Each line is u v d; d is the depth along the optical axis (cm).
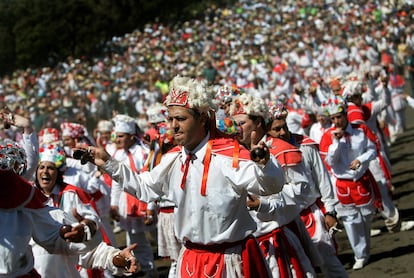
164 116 1675
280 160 1188
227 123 1154
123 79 6600
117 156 1908
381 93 2256
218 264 959
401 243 1894
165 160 991
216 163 945
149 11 10006
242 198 955
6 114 1170
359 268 1731
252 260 965
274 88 5119
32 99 6500
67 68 8138
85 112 5925
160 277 1925
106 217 1573
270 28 8288
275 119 1272
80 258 972
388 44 6025
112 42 9488
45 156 1324
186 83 958
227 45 7944
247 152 941
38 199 915
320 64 6044
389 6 7731
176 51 8269
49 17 9794
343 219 1728
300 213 1341
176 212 983
